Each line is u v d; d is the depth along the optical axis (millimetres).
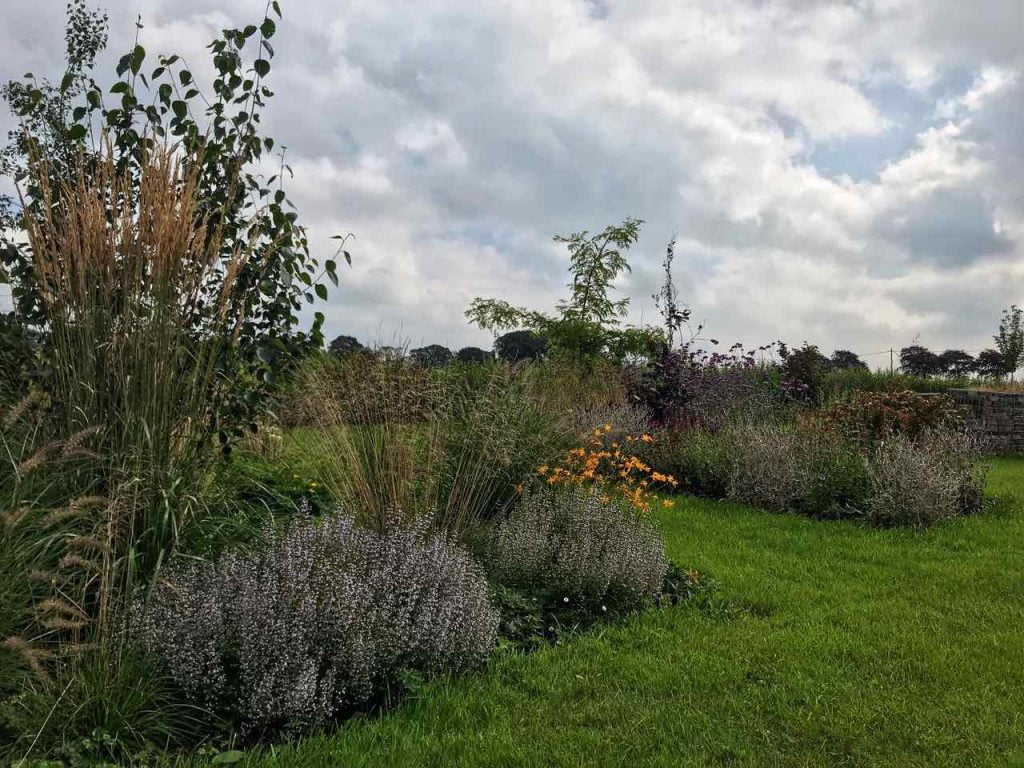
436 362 8078
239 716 3434
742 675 4215
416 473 6246
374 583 4094
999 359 27625
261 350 5219
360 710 3732
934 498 8258
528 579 5309
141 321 4406
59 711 3100
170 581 3828
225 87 5457
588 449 9234
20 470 3678
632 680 4152
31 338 4668
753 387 15383
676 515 8562
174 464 4422
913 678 4238
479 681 4027
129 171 4875
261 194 5621
